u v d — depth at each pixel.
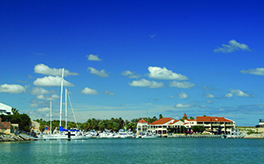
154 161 73.12
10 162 70.44
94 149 109.19
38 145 125.12
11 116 172.38
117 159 76.81
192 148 116.06
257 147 121.44
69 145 130.88
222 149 110.75
